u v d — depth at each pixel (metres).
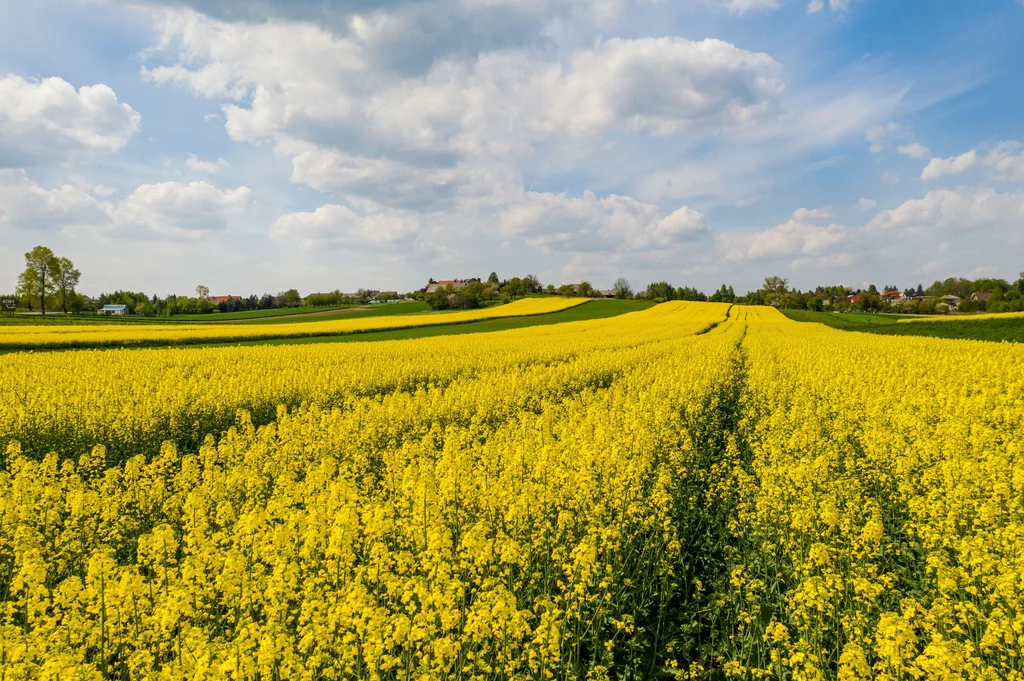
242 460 12.63
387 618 5.65
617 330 55.78
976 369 22.33
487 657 6.03
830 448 12.80
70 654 5.15
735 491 11.01
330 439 13.86
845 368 24.62
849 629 6.16
